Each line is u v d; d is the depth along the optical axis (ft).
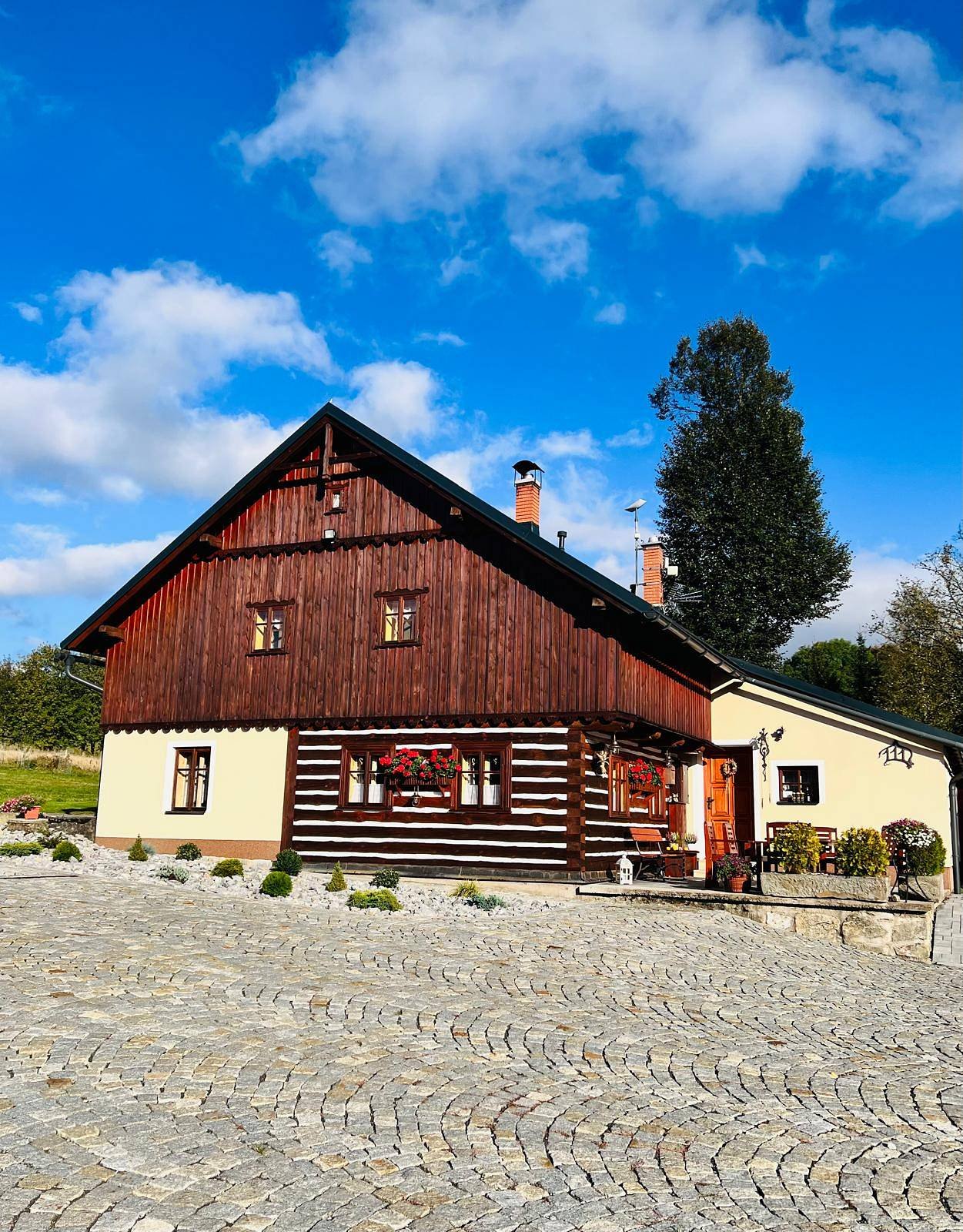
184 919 43.52
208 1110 22.56
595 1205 19.16
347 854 66.28
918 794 71.51
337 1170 19.97
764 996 38.04
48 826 75.00
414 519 68.23
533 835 61.46
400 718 66.08
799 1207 19.52
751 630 123.75
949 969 49.06
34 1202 17.83
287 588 71.97
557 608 62.59
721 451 128.47
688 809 79.00
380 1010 31.45
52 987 30.66
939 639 125.80
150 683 75.72
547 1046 29.17
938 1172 21.56
